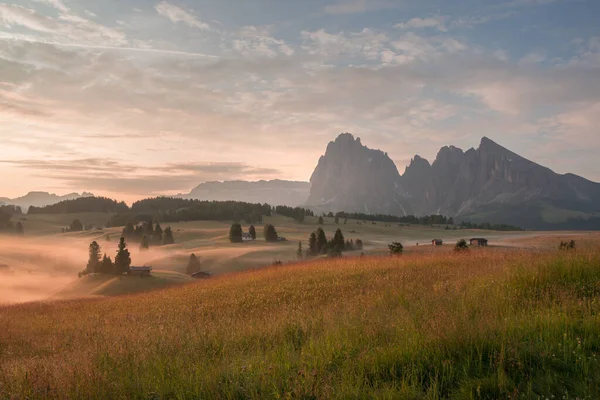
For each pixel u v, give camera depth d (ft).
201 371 22.82
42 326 66.85
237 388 20.49
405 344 23.53
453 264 69.10
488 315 29.25
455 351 22.59
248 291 80.38
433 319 27.84
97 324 60.54
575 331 24.68
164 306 82.28
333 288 65.26
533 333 24.57
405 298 41.70
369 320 30.35
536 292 35.55
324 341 26.73
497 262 59.88
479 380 19.38
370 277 70.69
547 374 19.57
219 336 32.53
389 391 18.71
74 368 24.70
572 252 48.49
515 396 18.06
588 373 19.57
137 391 21.09
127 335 38.65
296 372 21.80
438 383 19.77
